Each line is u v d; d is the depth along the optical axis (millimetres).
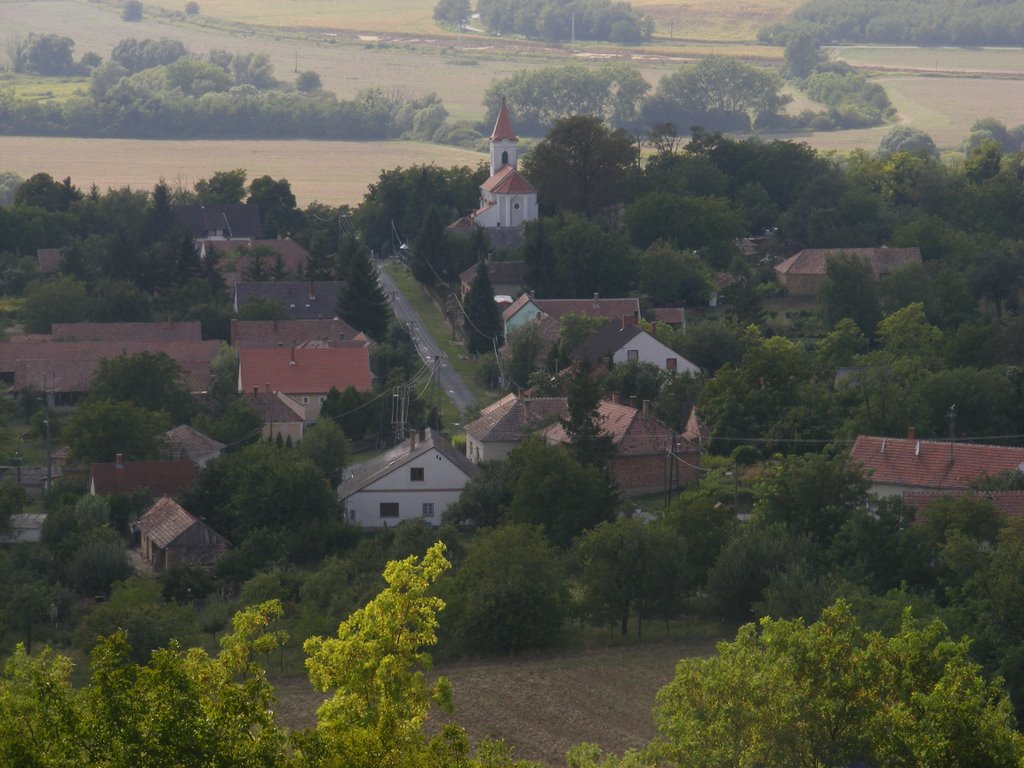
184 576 192500
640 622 175875
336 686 91875
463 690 156000
